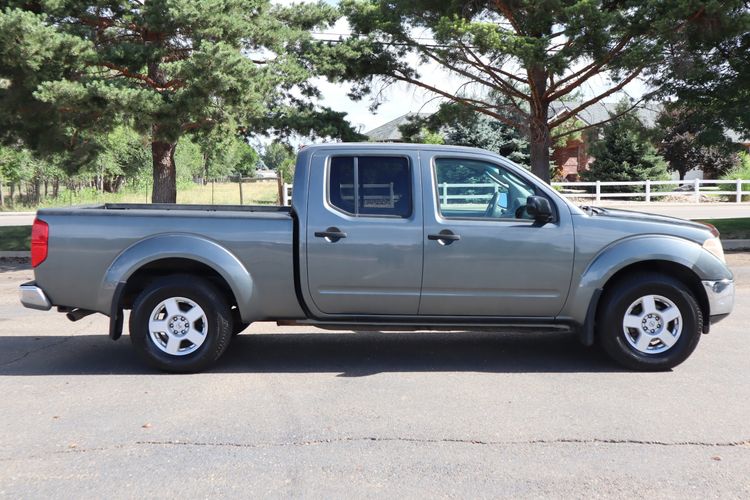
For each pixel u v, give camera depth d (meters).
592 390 5.35
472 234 5.75
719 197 31.03
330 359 6.38
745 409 4.88
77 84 13.57
